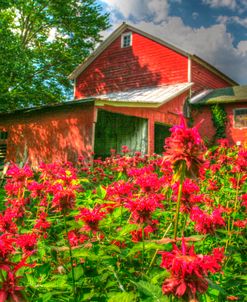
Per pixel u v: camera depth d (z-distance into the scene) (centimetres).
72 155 1391
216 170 575
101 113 1838
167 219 350
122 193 285
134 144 1670
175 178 218
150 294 171
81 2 2772
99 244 247
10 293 150
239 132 2003
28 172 363
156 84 2223
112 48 2450
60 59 2716
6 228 240
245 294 254
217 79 2445
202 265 155
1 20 2092
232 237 334
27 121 1628
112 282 224
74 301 207
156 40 2236
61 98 2956
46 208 341
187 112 2039
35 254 238
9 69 1989
